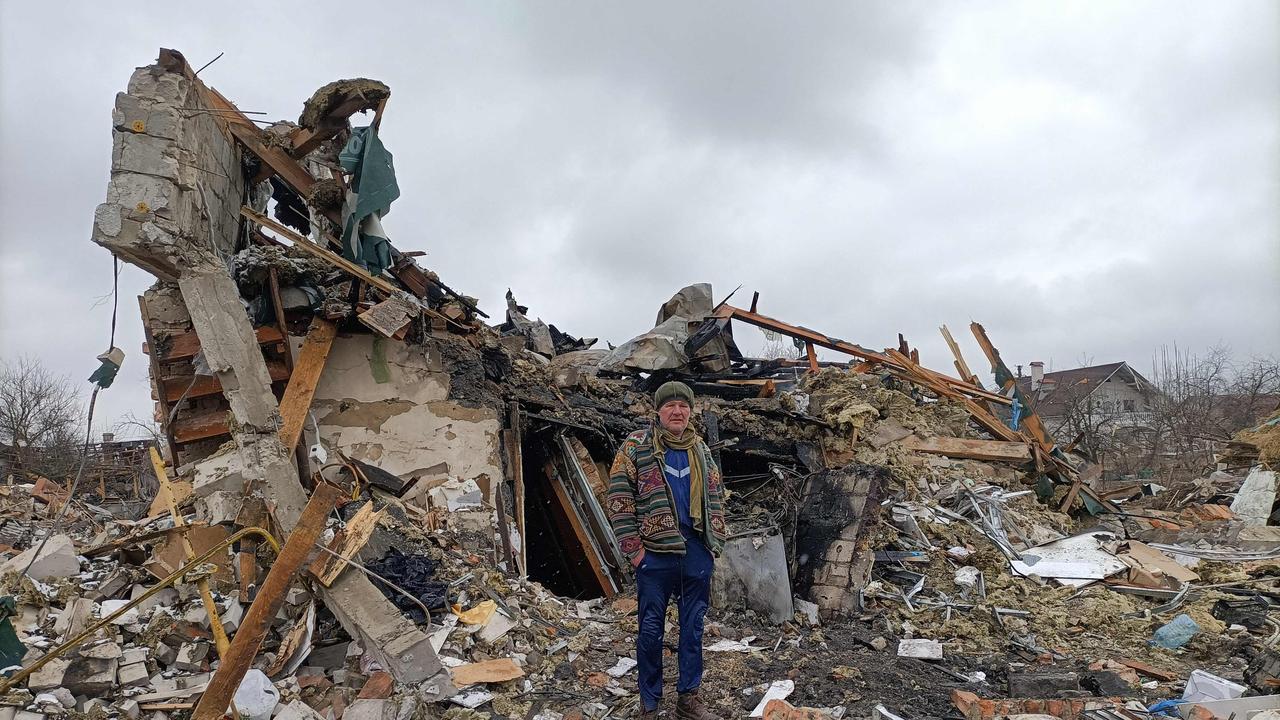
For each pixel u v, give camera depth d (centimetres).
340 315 630
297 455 594
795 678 444
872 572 631
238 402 507
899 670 463
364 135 637
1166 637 533
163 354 600
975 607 584
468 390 716
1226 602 583
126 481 1614
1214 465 1709
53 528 489
